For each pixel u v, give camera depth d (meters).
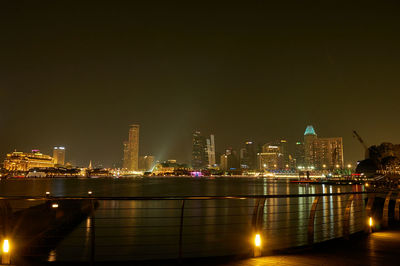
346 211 13.43
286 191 134.62
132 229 30.92
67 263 9.62
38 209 27.55
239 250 20.70
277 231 26.75
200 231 29.00
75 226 32.91
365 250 11.55
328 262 10.01
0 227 9.45
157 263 9.82
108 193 123.19
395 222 17.88
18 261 9.66
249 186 194.50
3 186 175.88
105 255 20.39
